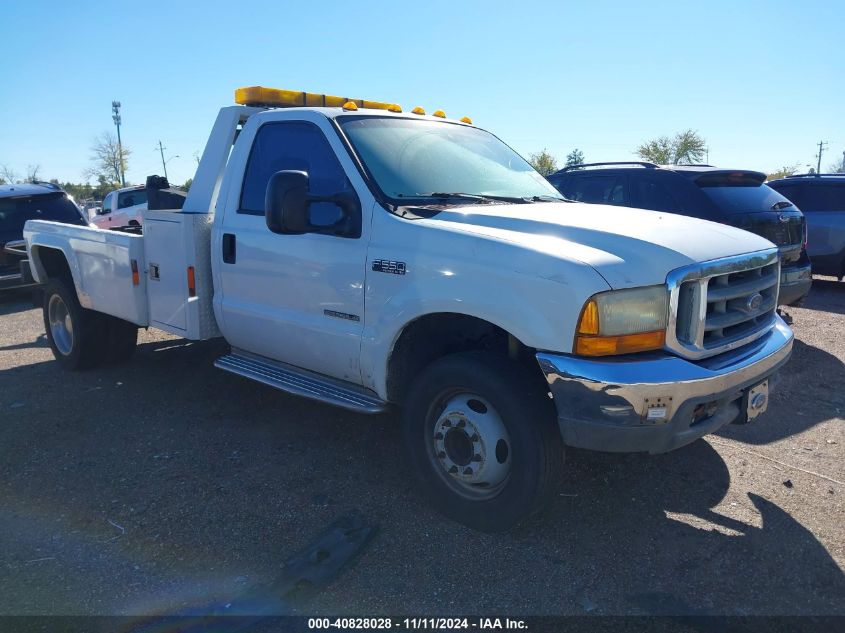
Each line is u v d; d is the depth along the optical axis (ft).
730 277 11.31
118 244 17.33
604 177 24.73
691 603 9.63
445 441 11.62
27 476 13.70
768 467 14.02
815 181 37.11
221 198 15.33
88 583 10.07
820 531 11.55
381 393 12.50
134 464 14.24
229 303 15.23
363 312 12.42
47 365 21.93
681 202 22.59
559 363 9.87
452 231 11.20
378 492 12.94
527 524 11.76
